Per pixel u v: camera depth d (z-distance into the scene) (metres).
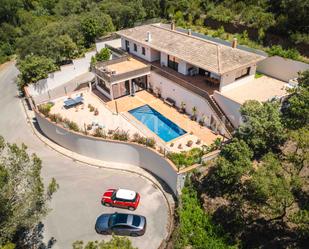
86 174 27.70
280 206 18.00
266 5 45.03
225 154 21.83
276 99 26.83
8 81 49.81
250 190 18.89
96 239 21.64
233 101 27.91
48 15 77.12
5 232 15.86
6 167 17.38
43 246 21.12
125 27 60.62
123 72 34.91
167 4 59.72
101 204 24.44
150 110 34.12
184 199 22.86
